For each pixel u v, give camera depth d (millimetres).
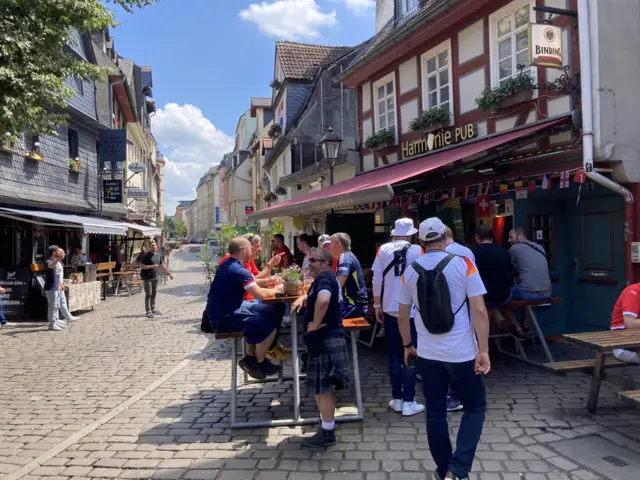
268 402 5684
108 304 16125
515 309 7973
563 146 7410
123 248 27703
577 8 7027
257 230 37219
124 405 5676
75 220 13930
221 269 5031
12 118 6805
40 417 5348
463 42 9586
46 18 7297
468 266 3523
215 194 94125
